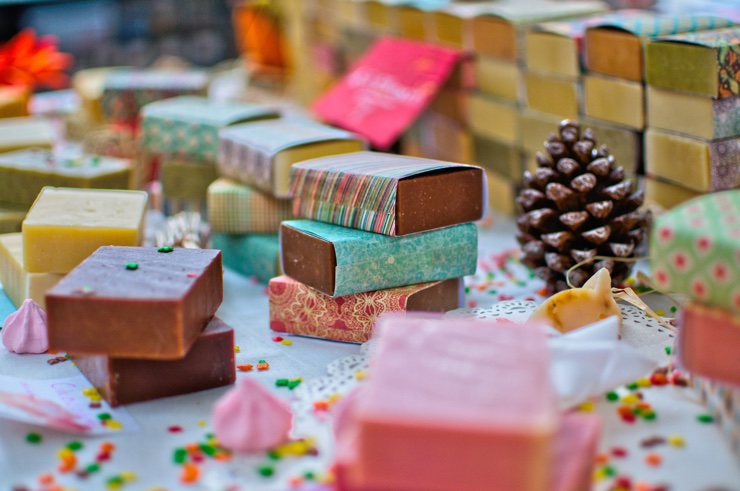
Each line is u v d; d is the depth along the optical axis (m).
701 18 0.94
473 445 0.59
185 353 0.73
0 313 0.87
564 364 0.70
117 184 0.98
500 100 1.07
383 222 0.81
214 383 0.76
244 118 1.06
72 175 0.96
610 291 0.81
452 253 0.84
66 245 0.84
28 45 1.43
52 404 0.73
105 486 0.67
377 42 1.25
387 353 0.64
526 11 1.05
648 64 0.90
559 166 0.86
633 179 0.93
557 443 0.63
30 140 1.09
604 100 0.95
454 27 1.12
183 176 1.06
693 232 0.66
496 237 1.04
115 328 0.72
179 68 1.58
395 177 0.81
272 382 0.77
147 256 0.79
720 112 0.86
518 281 0.93
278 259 0.92
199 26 1.87
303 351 0.82
